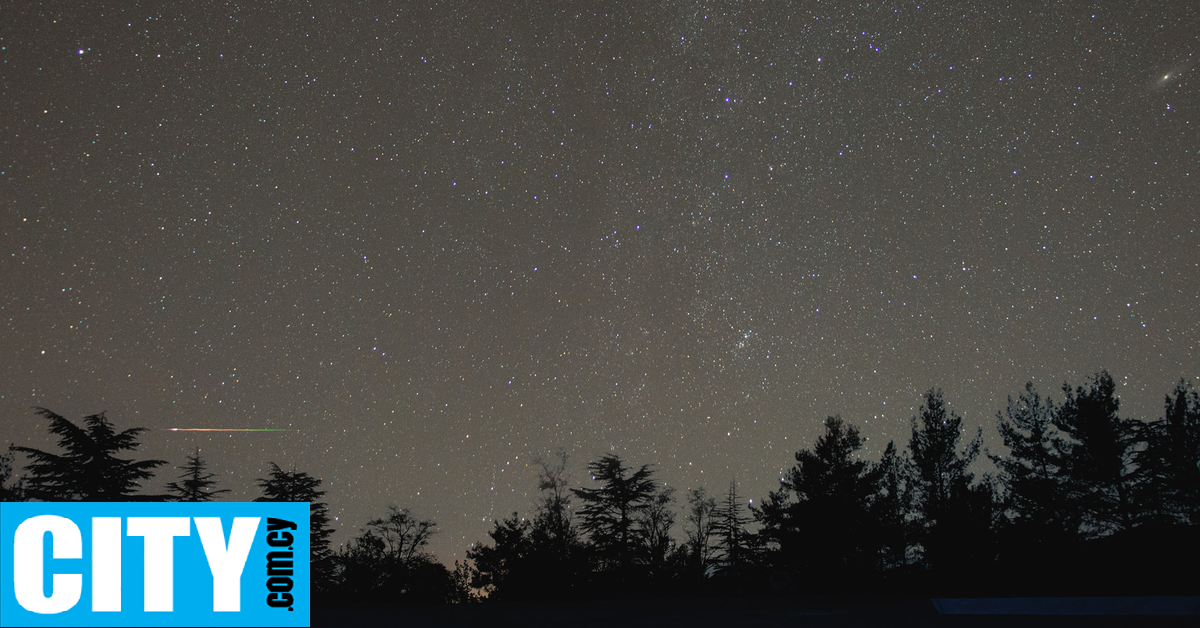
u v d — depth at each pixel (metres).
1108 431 33.88
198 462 42.06
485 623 17.28
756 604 23.50
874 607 20.78
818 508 38.88
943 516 33.84
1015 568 30.06
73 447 34.44
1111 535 30.73
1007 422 36.94
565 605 25.00
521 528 45.09
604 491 50.16
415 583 43.47
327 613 19.81
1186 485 31.84
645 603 25.50
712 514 52.53
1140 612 16.52
